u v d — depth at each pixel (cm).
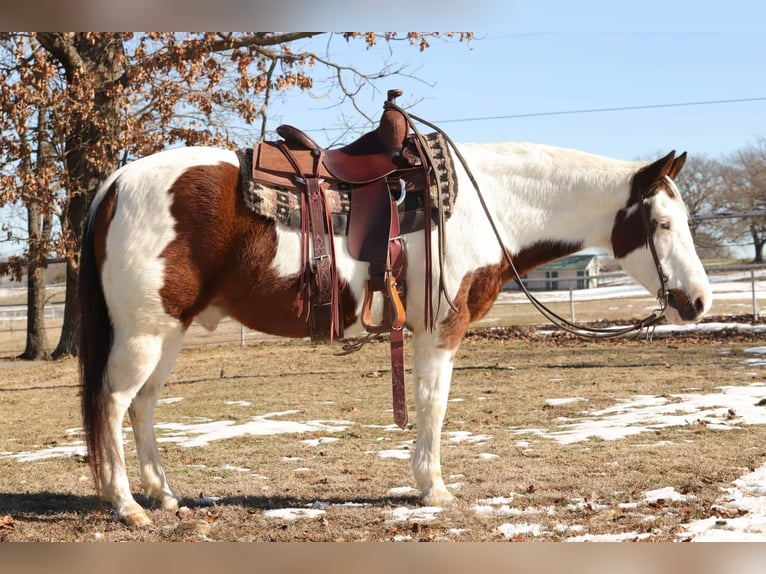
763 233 4819
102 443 393
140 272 385
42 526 405
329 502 451
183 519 410
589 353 1320
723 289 2550
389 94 443
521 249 462
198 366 1406
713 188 4825
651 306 2291
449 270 423
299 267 402
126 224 389
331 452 611
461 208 429
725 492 441
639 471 503
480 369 1162
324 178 416
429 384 430
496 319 2145
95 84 1577
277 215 397
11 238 1688
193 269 392
